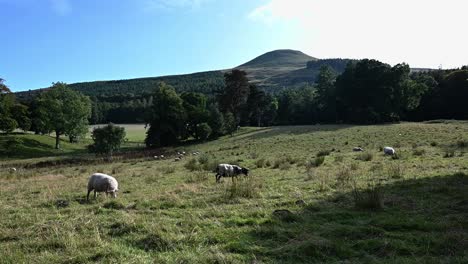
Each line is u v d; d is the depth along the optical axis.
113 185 14.27
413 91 73.62
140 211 11.20
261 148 44.00
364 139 43.34
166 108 72.19
